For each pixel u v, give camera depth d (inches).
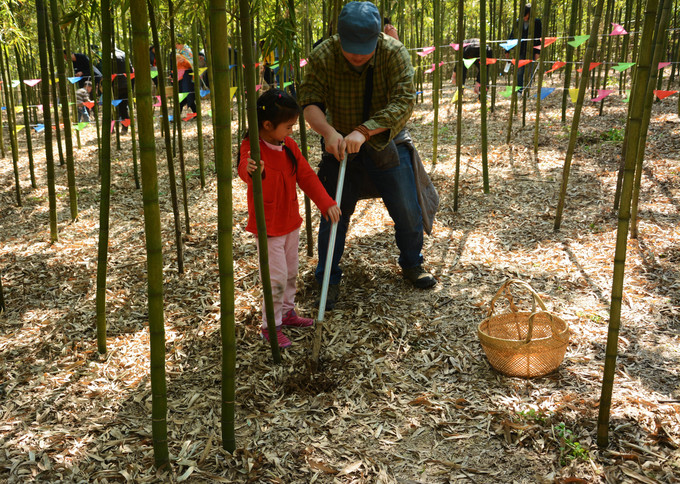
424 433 85.9
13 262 155.6
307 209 151.6
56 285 140.4
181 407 92.7
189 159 270.7
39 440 84.2
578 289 128.6
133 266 151.4
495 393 94.4
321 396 95.3
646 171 200.7
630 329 110.7
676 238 148.2
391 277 141.2
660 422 83.4
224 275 74.8
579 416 86.4
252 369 103.5
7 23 205.8
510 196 194.4
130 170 259.6
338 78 114.8
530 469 77.5
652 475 74.6
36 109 380.5
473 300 127.0
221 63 68.7
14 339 115.2
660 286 125.9
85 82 369.4
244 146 104.0
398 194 123.0
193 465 79.4
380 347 109.9
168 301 131.6
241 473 78.3
